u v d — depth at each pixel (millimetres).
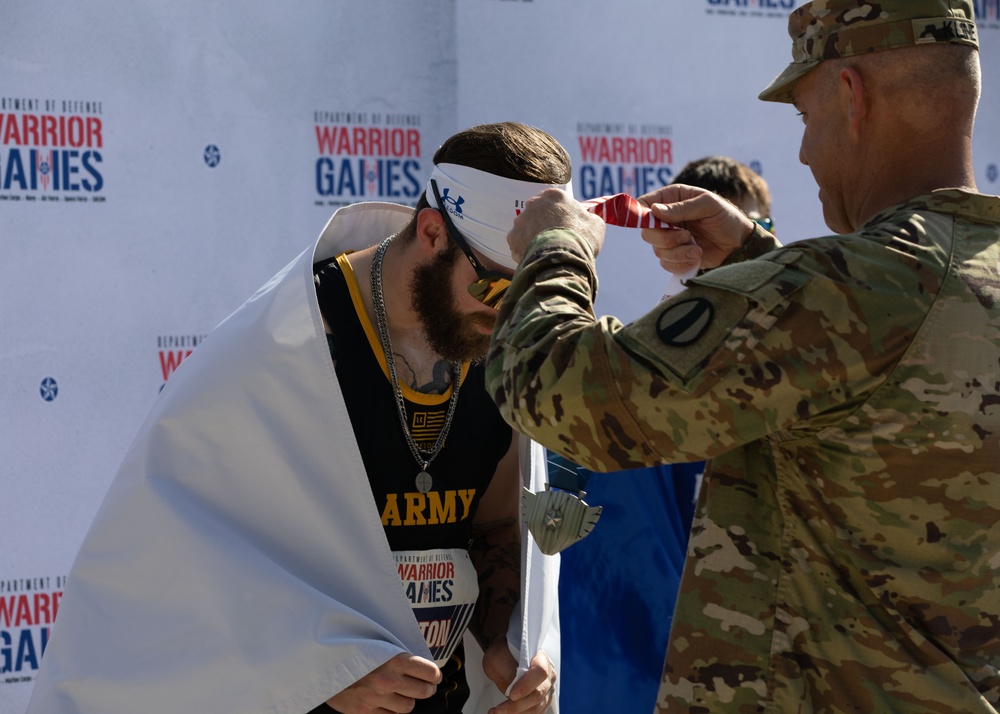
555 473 2596
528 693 2053
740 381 1229
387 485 2037
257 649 1816
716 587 1403
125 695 1834
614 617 2691
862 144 1423
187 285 3217
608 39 3625
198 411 1943
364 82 3379
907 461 1275
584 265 1381
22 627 3064
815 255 1282
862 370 1250
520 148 1954
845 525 1333
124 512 1920
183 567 1867
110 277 3143
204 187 3229
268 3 3271
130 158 3152
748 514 1416
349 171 3379
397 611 1908
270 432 1927
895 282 1269
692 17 3721
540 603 2178
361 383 2031
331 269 2090
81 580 1923
